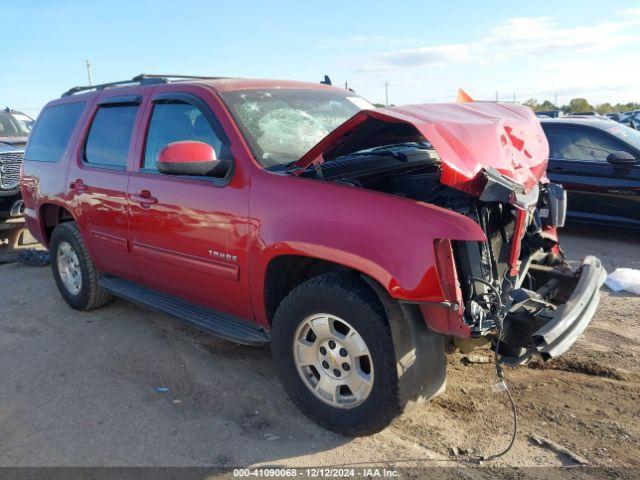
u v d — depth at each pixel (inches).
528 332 118.5
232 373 160.1
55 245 216.4
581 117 352.8
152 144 168.1
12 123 435.5
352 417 122.3
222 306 152.1
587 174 308.7
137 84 186.4
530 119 153.3
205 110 151.1
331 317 122.2
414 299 109.2
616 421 129.7
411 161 142.4
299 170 129.7
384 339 113.8
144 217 164.2
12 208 311.7
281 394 147.2
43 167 217.5
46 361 172.1
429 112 126.5
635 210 296.8
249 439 127.9
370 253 112.8
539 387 145.8
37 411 143.0
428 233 108.2
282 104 161.8
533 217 146.3
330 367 125.7
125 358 172.2
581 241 313.3
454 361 159.9
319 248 119.2
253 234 133.0
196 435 130.0
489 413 134.4
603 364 157.5
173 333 190.4
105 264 193.3
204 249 146.6
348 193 119.8
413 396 117.3
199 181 147.9
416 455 119.7
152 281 174.2
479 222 121.6
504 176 119.3
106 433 132.1
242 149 139.8
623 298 216.1
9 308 222.1
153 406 143.6
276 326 131.9
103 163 186.7
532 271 152.0
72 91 228.5
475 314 111.5
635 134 317.1
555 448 120.2
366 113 115.9
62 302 227.3
